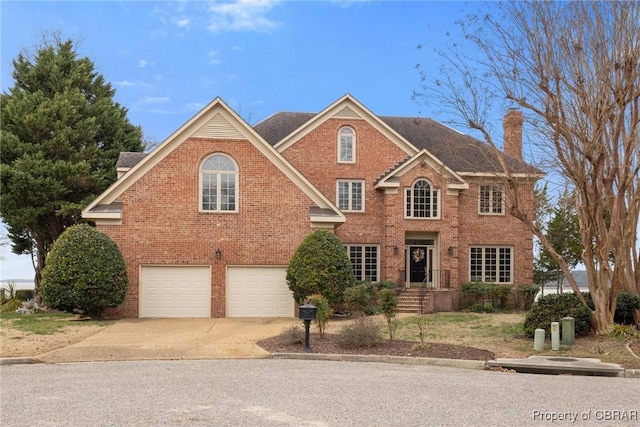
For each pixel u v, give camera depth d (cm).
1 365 1317
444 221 2839
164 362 1352
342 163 2920
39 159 3009
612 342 1628
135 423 780
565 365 1290
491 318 2331
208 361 1367
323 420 802
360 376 1170
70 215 3091
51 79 3316
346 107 2948
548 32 1688
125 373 1195
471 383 1106
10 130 3136
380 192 2922
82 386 1048
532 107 1716
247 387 1037
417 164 2842
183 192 2256
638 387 1100
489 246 2964
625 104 1655
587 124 1698
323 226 2325
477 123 1805
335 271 2147
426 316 2397
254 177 2297
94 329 1833
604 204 1794
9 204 2934
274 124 3180
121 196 2222
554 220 3238
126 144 3503
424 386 1064
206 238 2258
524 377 1203
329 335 1706
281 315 2277
